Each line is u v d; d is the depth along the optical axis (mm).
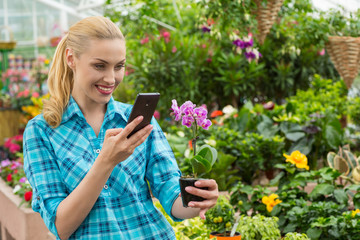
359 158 3439
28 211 3332
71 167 1367
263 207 2930
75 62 1354
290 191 2859
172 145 4160
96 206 1375
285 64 6500
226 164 3689
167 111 5797
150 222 1451
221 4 3613
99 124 1472
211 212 2578
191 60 5891
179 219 1491
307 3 4910
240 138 4211
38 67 7711
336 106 5488
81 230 1370
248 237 2377
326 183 2998
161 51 5875
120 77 1377
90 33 1317
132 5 4613
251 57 4078
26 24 10727
